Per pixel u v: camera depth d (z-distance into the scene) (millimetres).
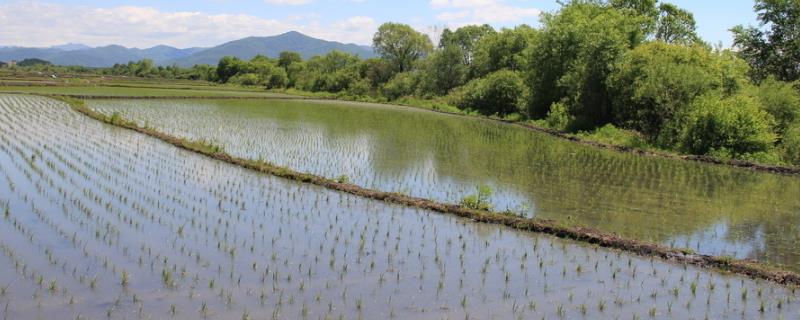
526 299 7996
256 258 9219
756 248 10984
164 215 11648
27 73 99250
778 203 15367
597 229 11492
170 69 150500
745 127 25359
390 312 7312
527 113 45344
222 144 23016
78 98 48062
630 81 33125
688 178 19000
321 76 91438
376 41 92000
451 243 10562
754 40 42250
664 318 7535
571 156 23594
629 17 43094
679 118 28297
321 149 22812
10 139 21188
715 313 7766
